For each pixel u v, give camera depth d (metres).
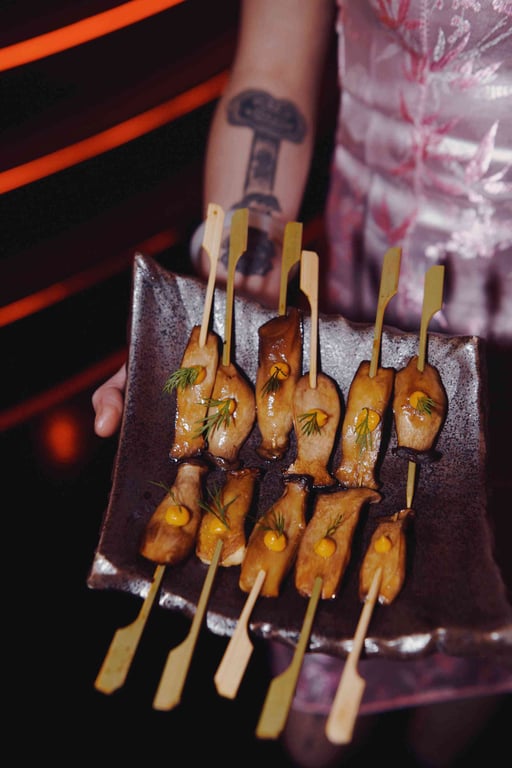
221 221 0.64
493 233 0.69
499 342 0.73
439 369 0.64
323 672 0.77
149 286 0.66
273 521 0.60
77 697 0.99
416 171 0.70
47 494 1.22
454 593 0.56
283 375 0.64
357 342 0.66
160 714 0.98
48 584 1.10
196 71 1.88
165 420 0.65
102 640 1.04
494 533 0.59
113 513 0.61
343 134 0.76
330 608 0.57
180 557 0.58
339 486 0.63
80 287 1.59
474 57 0.65
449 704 0.82
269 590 0.57
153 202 1.73
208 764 0.94
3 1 1.82
